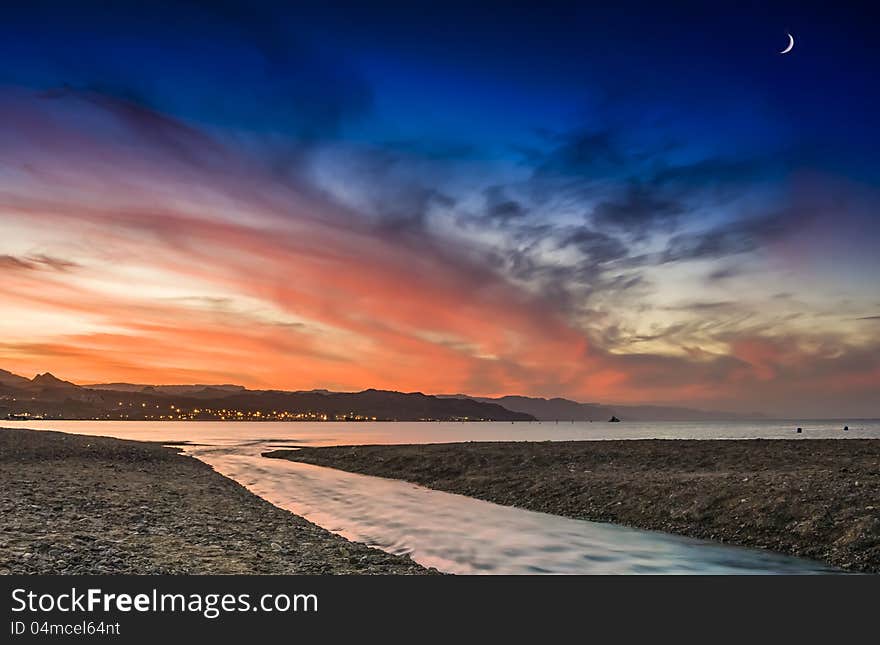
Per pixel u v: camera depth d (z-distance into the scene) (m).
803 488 24.80
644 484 30.17
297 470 49.91
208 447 86.56
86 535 17.53
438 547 19.73
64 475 35.53
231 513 24.67
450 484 37.97
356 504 30.14
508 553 18.89
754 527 21.52
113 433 172.00
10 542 16.03
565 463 42.34
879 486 23.95
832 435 137.12
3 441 56.28
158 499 27.47
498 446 58.09
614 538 21.39
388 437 140.12
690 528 22.61
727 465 36.94
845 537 19.00
